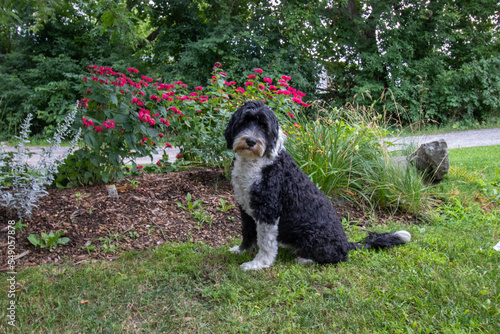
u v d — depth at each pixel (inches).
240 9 672.4
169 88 207.8
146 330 96.1
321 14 637.9
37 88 595.5
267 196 128.3
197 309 106.1
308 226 134.8
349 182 207.2
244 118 129.6
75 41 684.1
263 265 133.6
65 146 491.8
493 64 652.7
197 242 156.3
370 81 643.5
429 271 126.0
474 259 136.6
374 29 655.1
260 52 615.8
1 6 179.5
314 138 210.2
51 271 127.3
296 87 609.9
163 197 185.6
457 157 346.9
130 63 643.5
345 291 115.9
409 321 100.0
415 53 689.0
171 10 648.4
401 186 207.5
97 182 195.9
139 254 141.7
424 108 647.8
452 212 196.2
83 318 100.4
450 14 629.3
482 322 97.1
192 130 226.4
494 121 653.9
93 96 175.2
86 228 154.5
